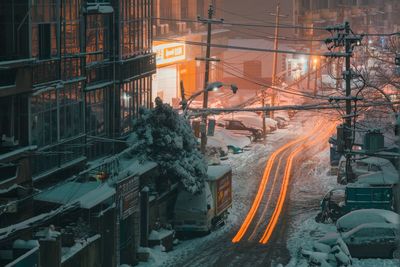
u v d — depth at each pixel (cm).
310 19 15838
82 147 5356
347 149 6003
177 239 5991
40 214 4797
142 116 6153
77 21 5325
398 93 9050
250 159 9125
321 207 6675
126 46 6419
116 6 6222
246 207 7094
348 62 6431
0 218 4516
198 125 8694
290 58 14600
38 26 4791
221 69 13388
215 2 14262
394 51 10019
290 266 5219
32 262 4181
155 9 11819
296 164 8875
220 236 6153
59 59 4981
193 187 6041
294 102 12538
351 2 18338
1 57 4619
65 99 5138
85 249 4772
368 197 6494
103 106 6094
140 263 5453
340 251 5234
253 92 14138
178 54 11919
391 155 5816
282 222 6556
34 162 4825
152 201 5769
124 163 5947
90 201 4831
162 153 6062
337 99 6297
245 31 15725
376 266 5241
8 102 4612
